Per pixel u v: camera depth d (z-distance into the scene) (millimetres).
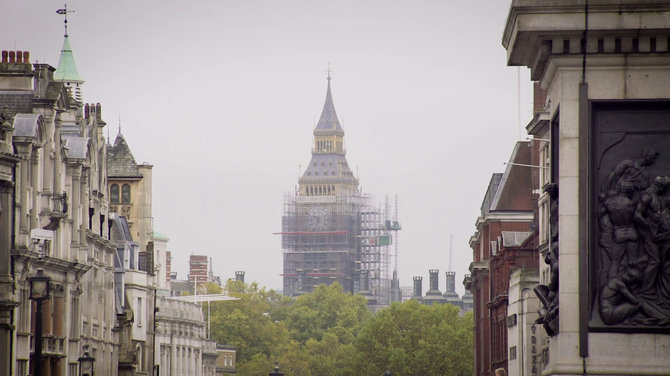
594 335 43938
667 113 44594
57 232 129625
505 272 168000
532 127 129500
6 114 114938
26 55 127875
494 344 184250
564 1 44594
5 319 111438
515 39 45281
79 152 134250
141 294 179875
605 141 44656
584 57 44656
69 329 133000
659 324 43656
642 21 44188
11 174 113062
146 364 183250
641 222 43938
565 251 44281
